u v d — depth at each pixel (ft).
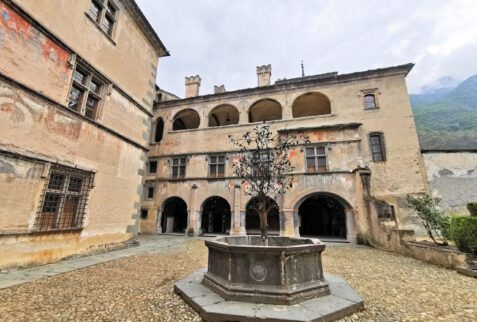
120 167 31.76
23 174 19.62
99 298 13.20
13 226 18.63
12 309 11.39
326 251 31.42
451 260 20.89
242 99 55.52
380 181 42.55
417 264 23.06
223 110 66.44
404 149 43.14
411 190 41.09
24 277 16.78
